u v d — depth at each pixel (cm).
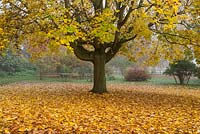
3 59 4006
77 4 1595
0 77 3738
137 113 1169
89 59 1859
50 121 956
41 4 1425
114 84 3222
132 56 2125
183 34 1709
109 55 1906
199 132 858
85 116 1071
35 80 3731
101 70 1888
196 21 1579
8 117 996
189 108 1345
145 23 1505
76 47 1770
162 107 1352
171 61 2009
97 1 1695
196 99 1748
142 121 1004
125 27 1777
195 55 1773
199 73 3269
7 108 1223
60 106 1312
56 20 1309
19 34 1537
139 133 829
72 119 1004
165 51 1977
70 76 4069
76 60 4059
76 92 2008
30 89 2323
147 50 2064
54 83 3262
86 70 4247
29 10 1450
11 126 861
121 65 4909
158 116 1109
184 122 1005
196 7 1532
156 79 4469
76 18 1565
